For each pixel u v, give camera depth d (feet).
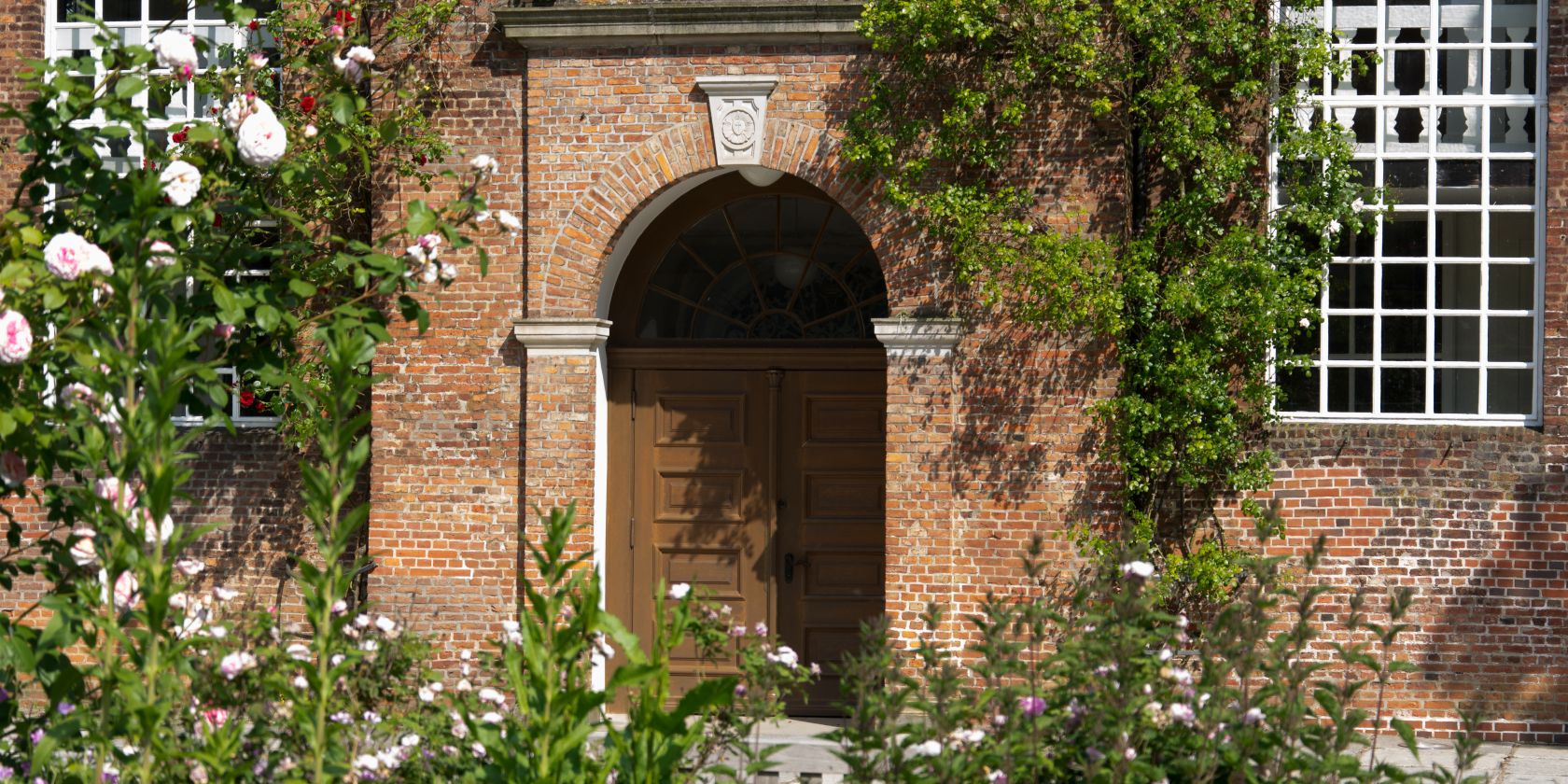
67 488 17.39
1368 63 35.37
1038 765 16.43
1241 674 16.84
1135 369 34.45
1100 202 34.19
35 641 18.12
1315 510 34.37
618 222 35.65
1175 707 16.60
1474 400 34.86
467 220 21.30
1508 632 33.86
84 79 39.06
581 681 16.70
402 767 18.06
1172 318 34.24
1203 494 34.71
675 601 37.73
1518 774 30.40
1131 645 16.90
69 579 19.08
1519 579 33.88
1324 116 35.53
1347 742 16.56
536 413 35.81
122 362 16.52
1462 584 33.99
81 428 18.12
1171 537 34.78
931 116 34.55
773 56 35.09
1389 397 35.09
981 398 34.42
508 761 16.08
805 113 34.99
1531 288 34.76
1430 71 35.17
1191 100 33.53
